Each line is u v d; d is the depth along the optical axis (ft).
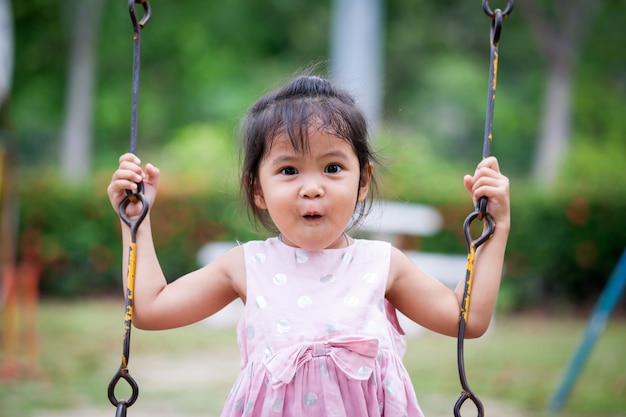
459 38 70.38
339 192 7.84
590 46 59.67
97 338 25.26
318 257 8.09
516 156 72.23
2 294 27.50
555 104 55.88
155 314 8.07
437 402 18.01
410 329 26.66
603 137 64.18
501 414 17.21
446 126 70.74
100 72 63.57
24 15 55.26
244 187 8.43
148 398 18.29
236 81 64.39
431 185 33.27
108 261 33.30
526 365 22.16
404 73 71.26
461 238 32.32
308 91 8.21
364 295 7.93
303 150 7.80
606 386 19.79
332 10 67.21
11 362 20.42
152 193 8.55
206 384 19.77
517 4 55.11
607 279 31.48
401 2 69.92
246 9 63.82
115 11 58.29
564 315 30.86
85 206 33.19
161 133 67.56
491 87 8.19
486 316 7.99
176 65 63.31
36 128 69.97
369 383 7.68
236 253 8.31
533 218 31.63
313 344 7.64
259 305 7.91
